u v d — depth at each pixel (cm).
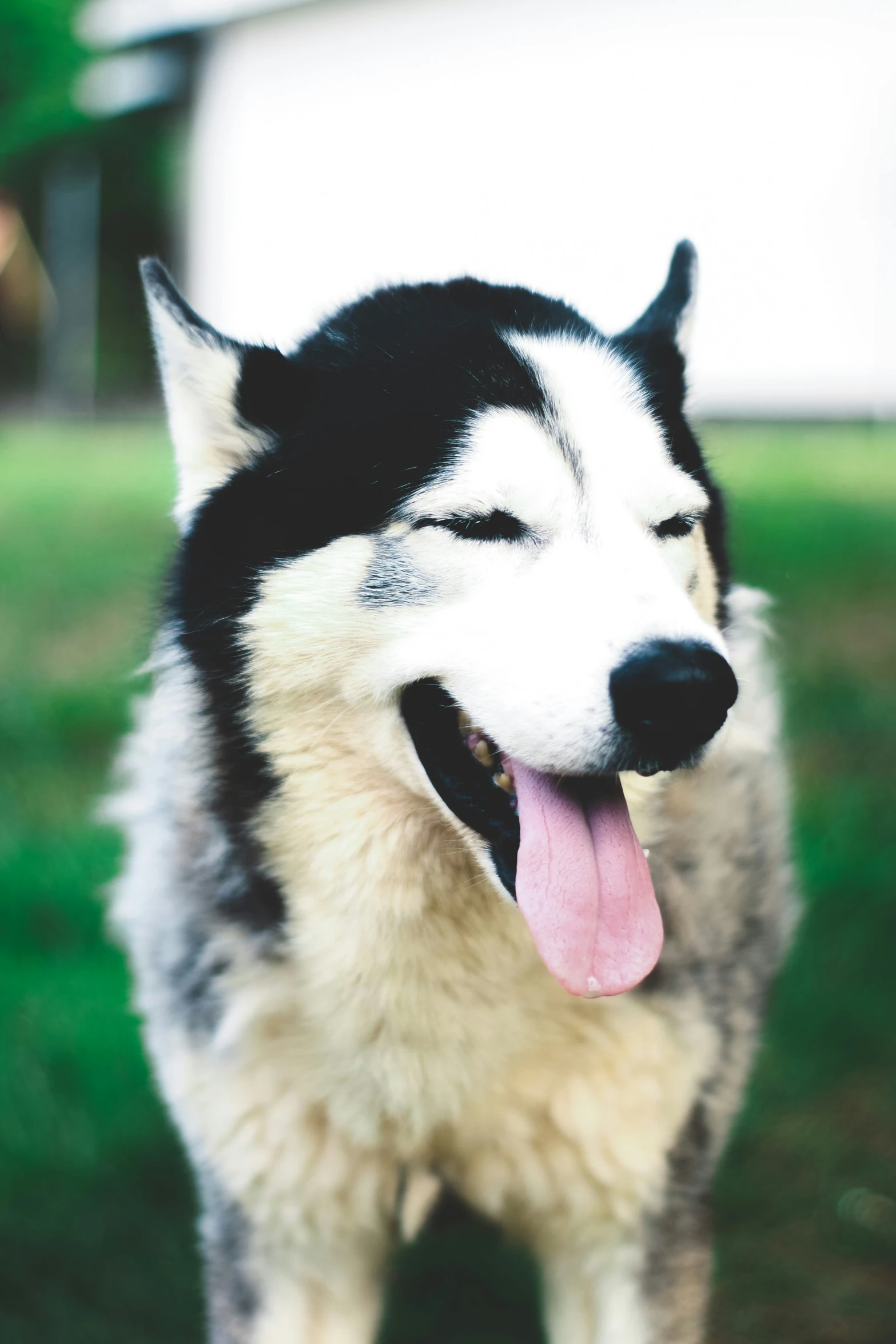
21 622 729
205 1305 278
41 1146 326
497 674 207
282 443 233
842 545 852
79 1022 368
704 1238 249
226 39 2028
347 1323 254
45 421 2155
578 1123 237
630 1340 241
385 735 225
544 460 213
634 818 237
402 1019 233
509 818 222
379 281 288
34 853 452
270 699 230
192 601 239
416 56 1808
